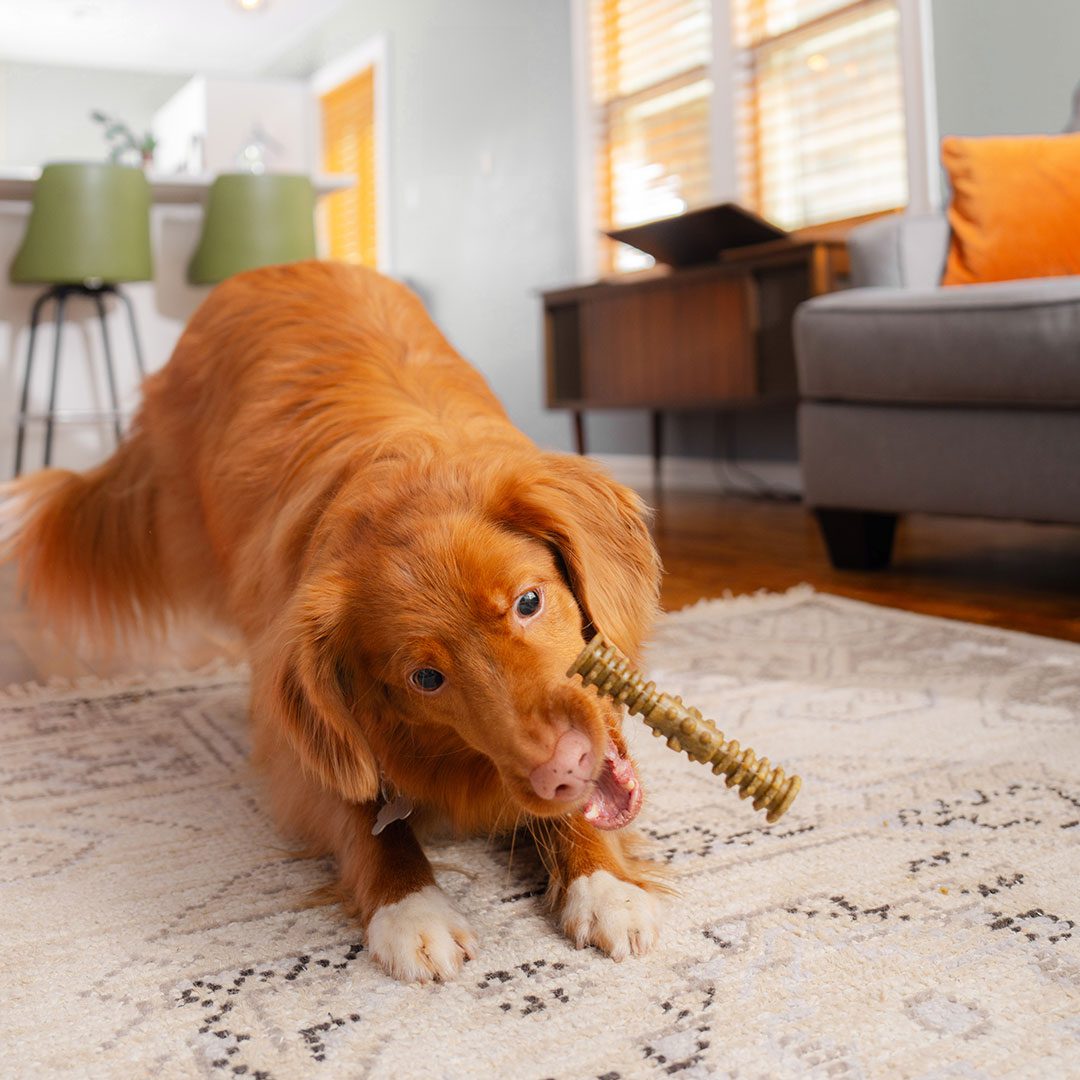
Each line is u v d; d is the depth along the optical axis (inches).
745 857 53.7
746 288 179.8
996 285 107.4
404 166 333.7
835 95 203.9
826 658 90.0
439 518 47.1
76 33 386.3
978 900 48.1
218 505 68.7
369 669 48.2
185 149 383.2
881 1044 37.8
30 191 174.2
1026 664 84.7
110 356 180.4
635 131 250.7
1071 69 162.9
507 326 293.4
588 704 43.3
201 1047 39.7
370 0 343.3
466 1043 39.3
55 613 90.5
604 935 45.4
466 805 52.4
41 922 50.1
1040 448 104.7
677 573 133.7
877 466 118.3
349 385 65.6
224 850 58.0
